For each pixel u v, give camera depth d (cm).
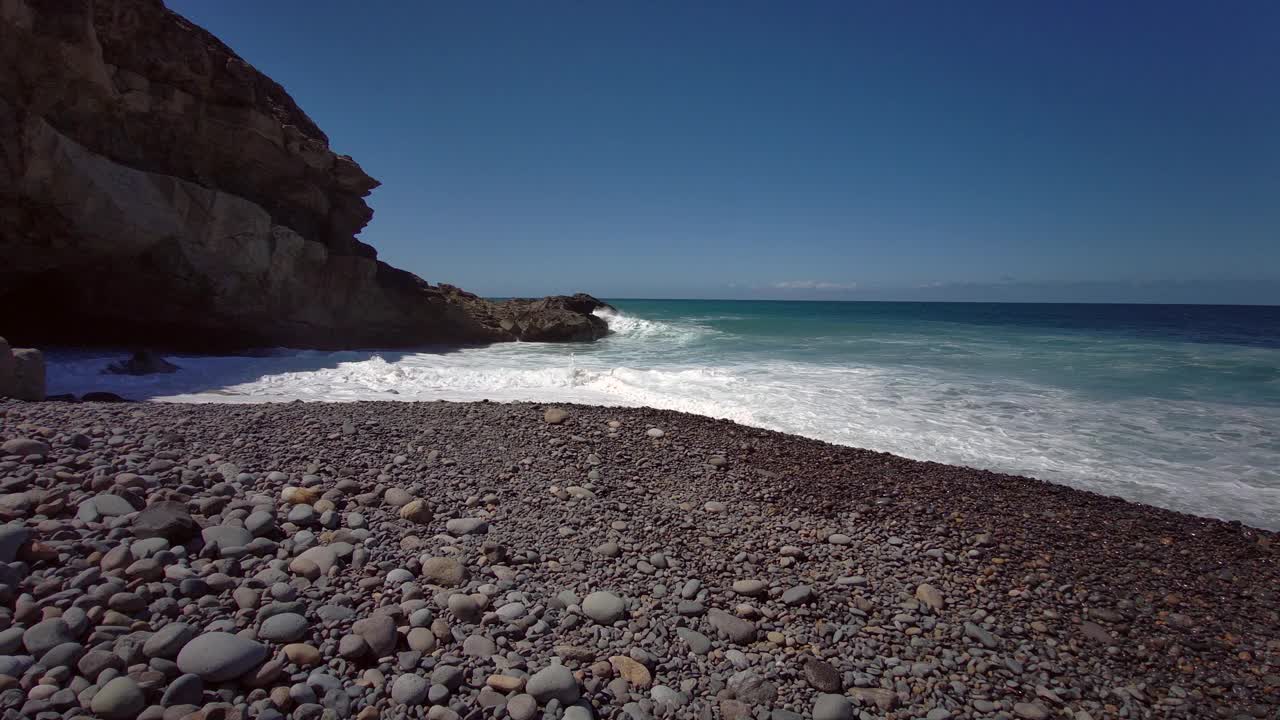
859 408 1171
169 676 276
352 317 2270
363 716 274
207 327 1831
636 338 2977
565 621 372
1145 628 441
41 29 1257
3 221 1355
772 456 777
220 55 1738
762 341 2592
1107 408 1186
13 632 276
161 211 1600
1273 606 485
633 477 648
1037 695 353
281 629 314
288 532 434
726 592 431
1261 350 2089
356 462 592
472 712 285
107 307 1667
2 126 1274
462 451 668
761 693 325
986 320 4288
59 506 401
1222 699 367
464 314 2731
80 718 243
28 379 832
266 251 1867
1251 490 782
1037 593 478
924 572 491
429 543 450
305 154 1994
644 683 325
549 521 517
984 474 778
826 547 521
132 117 1559
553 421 809
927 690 346
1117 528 629
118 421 650
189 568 359
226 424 675
